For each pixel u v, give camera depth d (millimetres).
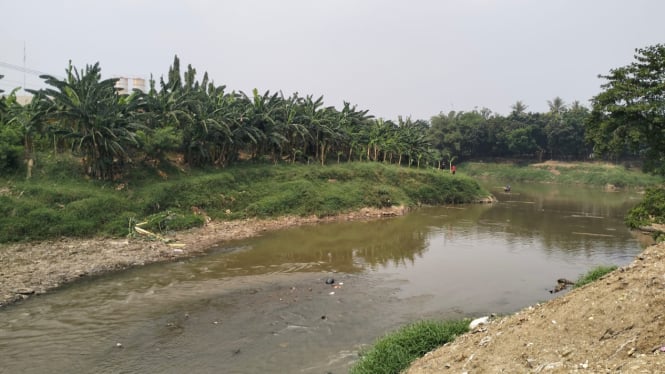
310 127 43156
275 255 22734
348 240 26938
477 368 6449
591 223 33969
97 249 21344
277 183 35719
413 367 7855
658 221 18703
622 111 21016
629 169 78500
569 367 5453
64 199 24156
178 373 10086
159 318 13609
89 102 25375
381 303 15289
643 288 6258
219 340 11961
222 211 30359
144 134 29766
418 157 54750
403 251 24047
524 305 15195
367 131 52125
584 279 14852
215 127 33188
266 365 10430
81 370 10250
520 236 28562
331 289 16875
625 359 5242
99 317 13617
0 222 21109
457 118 92312
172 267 19891
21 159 26547
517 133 82938
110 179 27922
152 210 26938
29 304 14656
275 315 13969
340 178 40312
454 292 16688
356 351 11227
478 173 87000
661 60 20344
